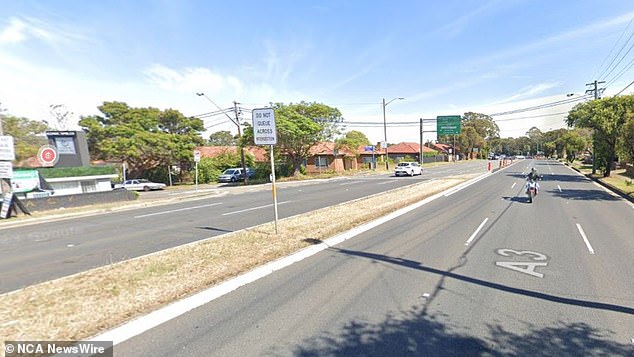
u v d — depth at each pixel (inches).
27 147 1185.4
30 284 219.0
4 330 145.6
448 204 530.6
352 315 161.6
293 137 1357.0
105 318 155.6
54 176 911.7
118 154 1371.8
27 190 685.9
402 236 322.3
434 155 2979.8
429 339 139.8
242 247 277.0
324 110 1517.0
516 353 129.0
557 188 769.6
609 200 567.8
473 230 343.9
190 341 140.4
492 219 402.6
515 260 242.8
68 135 1138.0
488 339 139.0
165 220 481.7
